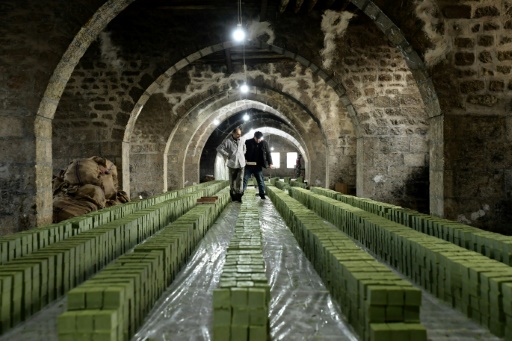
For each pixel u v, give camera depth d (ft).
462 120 16.14
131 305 6.72
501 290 6.60
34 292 7.92
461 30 16.19
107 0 16.37
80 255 9.87
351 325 7.18
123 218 14.46
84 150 27.55
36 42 16.20
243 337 6.07
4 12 16.17
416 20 16.28
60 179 21.58
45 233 11.46
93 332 5.59
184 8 25.80
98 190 20.89
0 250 9.62
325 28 26.17
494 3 16.07
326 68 26.25
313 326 7.22
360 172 27.07
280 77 37.32
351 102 26.45
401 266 10.52
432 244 9.35
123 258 8.39
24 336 6.88
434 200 16.94
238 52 34.24
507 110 16.07
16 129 16.11
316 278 10.08
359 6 17.02
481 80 16.14
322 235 10.75
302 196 27.50
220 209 23.89
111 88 27.25
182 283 9.80
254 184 54.24
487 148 16.11
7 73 16.17
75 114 27.43
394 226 12.00
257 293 6.08
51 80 16.33
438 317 7.50
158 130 38.24
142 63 26.99
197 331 7.01
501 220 16.08
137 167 38.27
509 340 6.43
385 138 26.48
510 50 16.07
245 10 25.86
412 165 26.37
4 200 16.07
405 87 26.30
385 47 26.27
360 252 8.82
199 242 14.85
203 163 70.64
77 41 16.70
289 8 25.72
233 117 68.49
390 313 6.08
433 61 16.24
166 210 19.03
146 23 26.73
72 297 5.97
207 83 37.88
